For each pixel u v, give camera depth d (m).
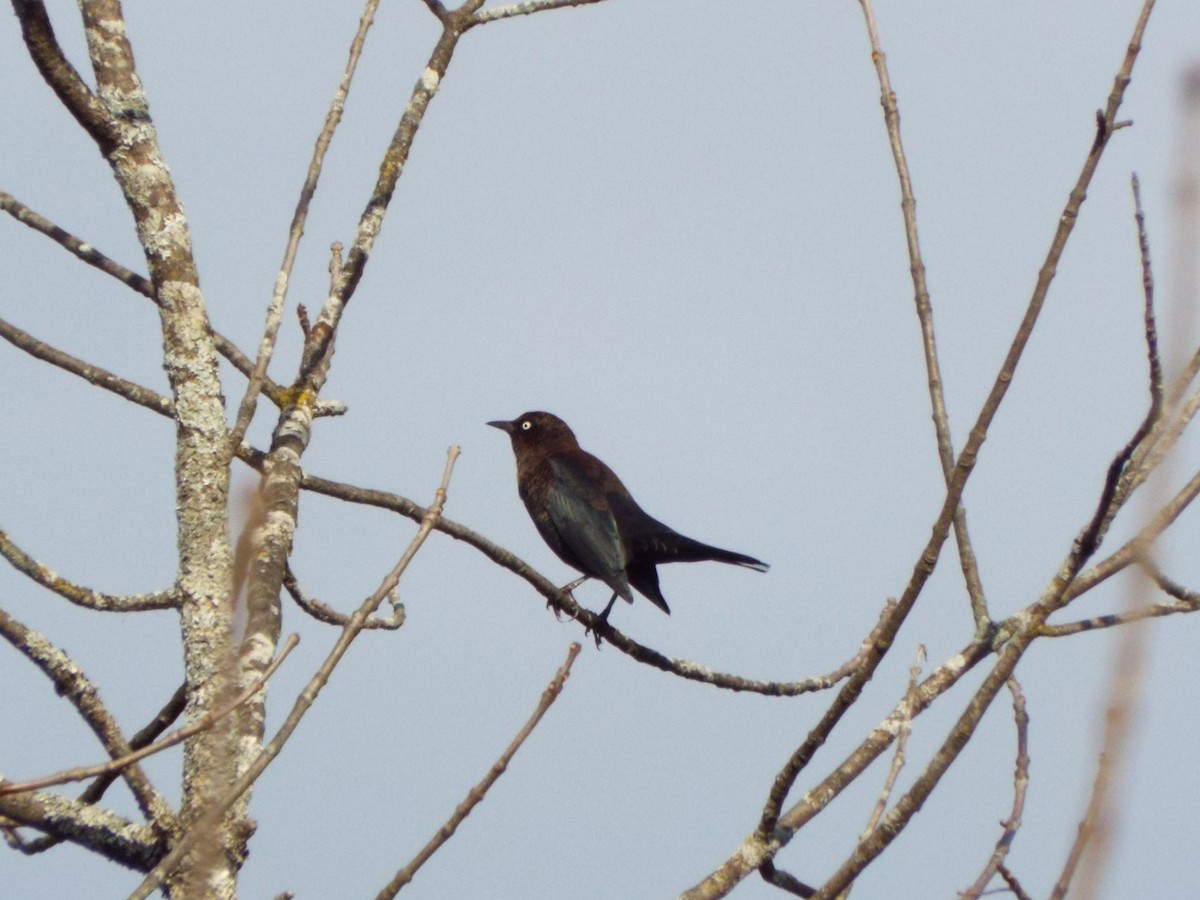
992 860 7.71
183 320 8.54
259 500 5.58
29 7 8.27
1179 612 8.80
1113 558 9.02
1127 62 7.33
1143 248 7.10
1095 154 7.44
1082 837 5.41
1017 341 7.46
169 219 8.76
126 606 8.74
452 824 6.95
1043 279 7.48
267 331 8.54
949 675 9.06
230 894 7.11
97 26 9.02
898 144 9.71
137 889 6.02
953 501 7.50
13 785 5.94
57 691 7.55
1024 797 8.09
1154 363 7.04
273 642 7.96
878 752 9.01
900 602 7.66
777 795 8.35
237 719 7.56
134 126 8.90
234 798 6.23
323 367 10.34
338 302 10.65
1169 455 6.07
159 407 11.12
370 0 10.07
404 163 11.40
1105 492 7.26
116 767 6.06
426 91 11.68
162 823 7.37
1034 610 7.41
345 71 9.65
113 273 11.01
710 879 8.49
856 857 7.20
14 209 10.98
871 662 7.77
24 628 7.55
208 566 8.02
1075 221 7.49
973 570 9.44
